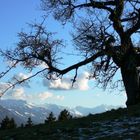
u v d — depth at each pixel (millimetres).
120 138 21875
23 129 29281
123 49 39250
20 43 40125
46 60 40469
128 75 40094
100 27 39281
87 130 25234
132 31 39344
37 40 40250
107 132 24094
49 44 40281
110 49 39031
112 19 39625
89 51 39375
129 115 28531
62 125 28125
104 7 39719
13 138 25328
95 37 39156
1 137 26281
